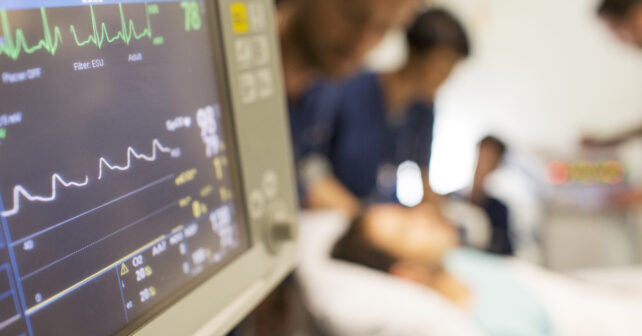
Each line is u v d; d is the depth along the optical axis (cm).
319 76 109
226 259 42
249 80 43
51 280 29
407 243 105
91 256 31
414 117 124
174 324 36
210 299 40
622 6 127
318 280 96
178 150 37
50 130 29
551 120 140
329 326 91
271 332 90
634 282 109
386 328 89
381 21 106
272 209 46
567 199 132
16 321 27
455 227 122
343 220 114
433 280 103
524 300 101
